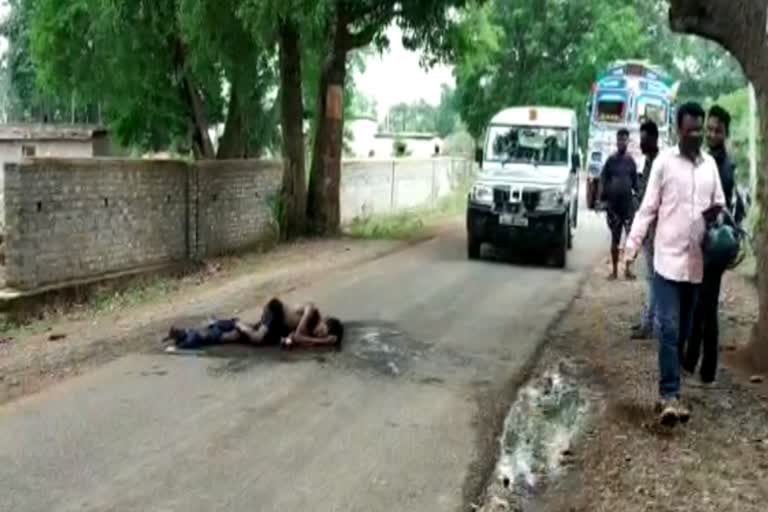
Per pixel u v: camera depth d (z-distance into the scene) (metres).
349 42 18.84
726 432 6.53
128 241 13.36
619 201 13.39
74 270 12.16
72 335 9.77
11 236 11.09
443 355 8.77
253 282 12.91
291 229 18.52
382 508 5.18
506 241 15.43
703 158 6.90
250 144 21.56
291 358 8.51
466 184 34.31
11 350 9.06
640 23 42.47
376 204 24.52
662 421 6.67
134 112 20.50
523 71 41.78
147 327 9.88
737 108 24.00
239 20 15.90
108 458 5.84
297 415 6.80
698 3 8.36
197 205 15.16
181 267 14.52
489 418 6.89
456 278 13.66
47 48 18.77
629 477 5.72
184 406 6.96
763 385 7.66
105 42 17.83
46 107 30.41
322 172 19.16
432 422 6.74
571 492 5.54
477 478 5.68
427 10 18.17
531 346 9.23
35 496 5.24
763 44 8.13
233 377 7.82
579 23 40.81
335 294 11.93
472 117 43.22
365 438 6.34
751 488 5.54
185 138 21.83
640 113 27.14
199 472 5.64
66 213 11.91
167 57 18.52
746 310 10.93
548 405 7.33
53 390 7.39
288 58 18.06
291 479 5.56
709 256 6.87
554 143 17.08
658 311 6.84
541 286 13.13
